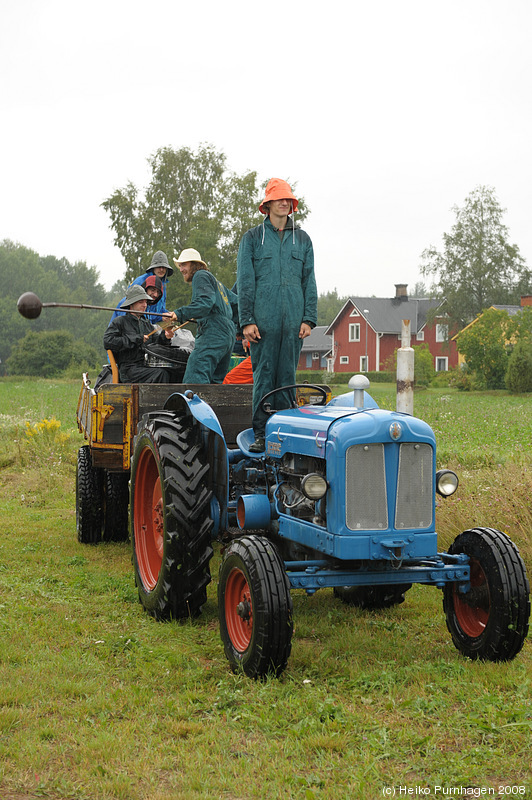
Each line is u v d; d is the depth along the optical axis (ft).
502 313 159.02
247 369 23.47
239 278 17.37
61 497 33.71
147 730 11.74
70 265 482.69
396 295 222.48
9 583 19.92
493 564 14.15
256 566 13.57
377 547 13.84
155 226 158.30
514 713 11.76
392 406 65.26
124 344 23.93
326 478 14.11
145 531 18.72
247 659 13.67
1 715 12.02
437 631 16.43
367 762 10.59
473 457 36.27
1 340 367.45
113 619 17.29
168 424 17.58
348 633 15.96
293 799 9.81
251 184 154.61
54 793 10.03
